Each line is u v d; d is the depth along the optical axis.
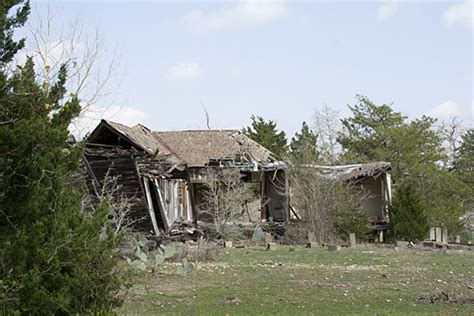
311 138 42.94
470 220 45.09
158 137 41.59
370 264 22.72
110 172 26.47
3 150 9.15
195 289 16.95
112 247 10.39
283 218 38.09
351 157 47.28
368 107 54.12
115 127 27.94
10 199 9.38
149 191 28.92
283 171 38.25
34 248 9.02
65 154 10.27
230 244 30.69
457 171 51.81
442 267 21.73
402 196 34.59
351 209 33.69
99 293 9.84
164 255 19.88
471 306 14.25
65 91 10.44
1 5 9.48
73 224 9.62
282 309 14.07
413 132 48.75
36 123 9.33
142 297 15.66
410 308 14.03
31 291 8.73
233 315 13.30
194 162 39.88
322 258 24.78
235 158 40.12
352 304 14.64
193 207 34.25
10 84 9.59
